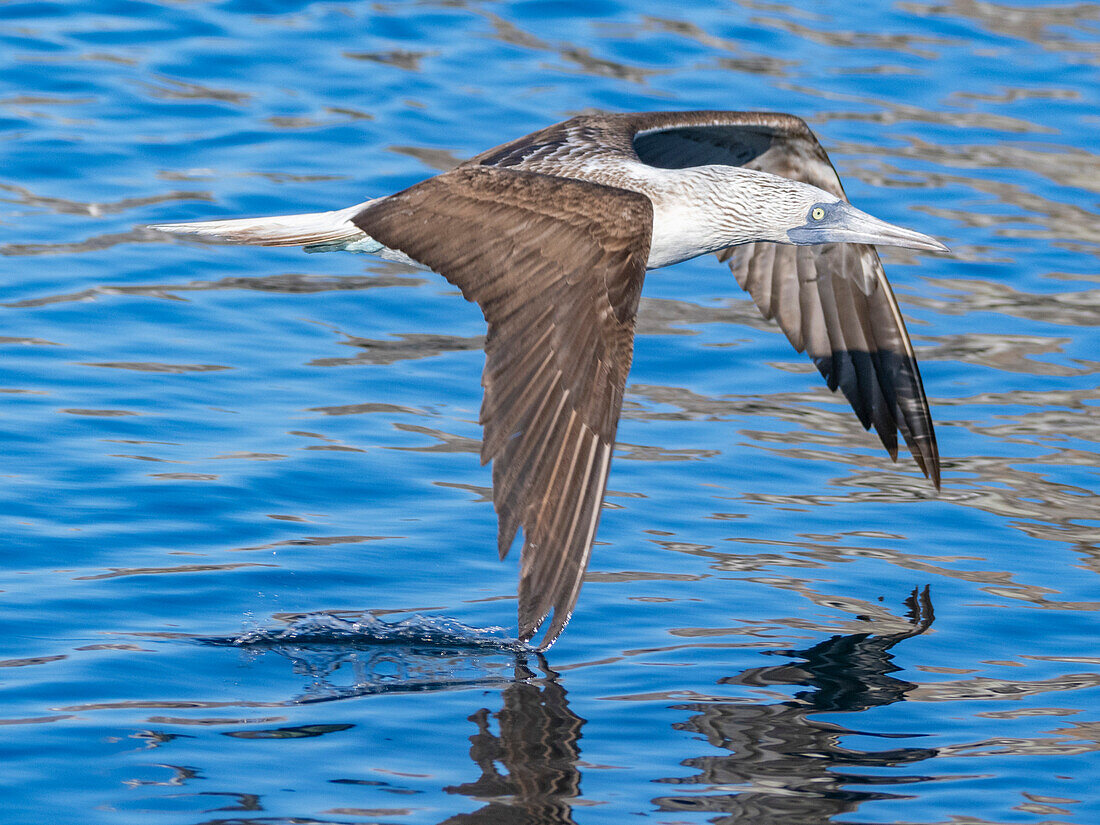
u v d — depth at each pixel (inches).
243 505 524.1
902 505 558.9
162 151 791.7
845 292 526.9
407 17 978.7
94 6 952.3
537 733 402.0
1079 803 372.5
